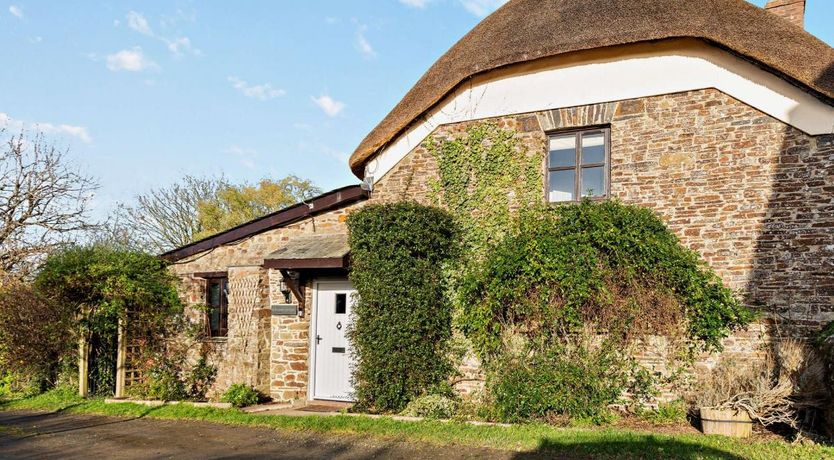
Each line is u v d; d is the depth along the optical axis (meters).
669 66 9.82
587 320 9.52
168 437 9.22
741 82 9.34
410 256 10.30
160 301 13.30
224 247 13.20
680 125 9.70
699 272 9.21
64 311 12.86
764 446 7.45
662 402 9.28
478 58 11.33
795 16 11.91
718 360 9.09
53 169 18.61
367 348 10.22
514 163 10.72
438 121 11.36
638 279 9.35
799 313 8.73
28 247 17.30
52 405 12.23
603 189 10.31
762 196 9.09
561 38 10.50
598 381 9.22
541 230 9.84
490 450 7.87
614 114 10.12
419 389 10.23
